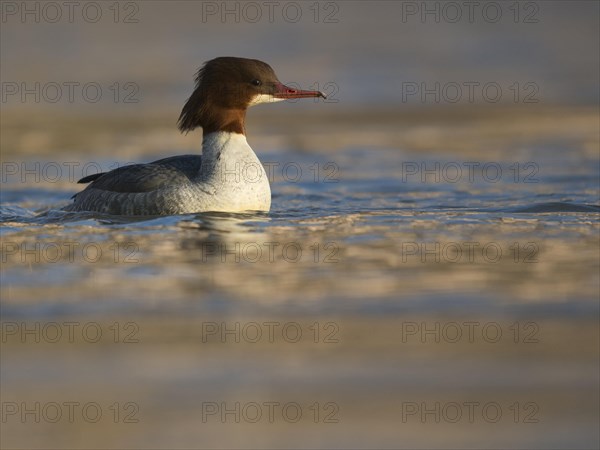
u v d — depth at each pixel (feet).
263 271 38.42
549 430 25.39
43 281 37.24
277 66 116.98
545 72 115.75
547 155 72.90
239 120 48.03
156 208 46.91
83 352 30.63
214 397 27.55
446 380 28.37
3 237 44.14
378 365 29.58
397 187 61.41
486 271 38.34
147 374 29.07
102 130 86.48
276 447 24.77
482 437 25.21
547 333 31.55
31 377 28.96
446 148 77.25
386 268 38.88
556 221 47.16
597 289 35.86
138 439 25.29
